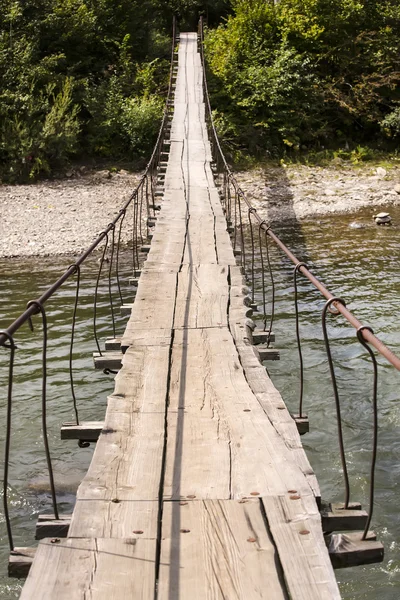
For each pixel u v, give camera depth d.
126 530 3.54
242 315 7.35
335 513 3.87
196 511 3.73
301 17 30.08
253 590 3.09
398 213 20.56
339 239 17.62
